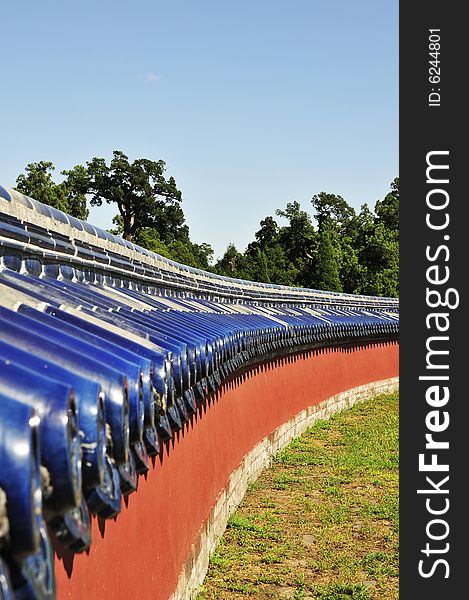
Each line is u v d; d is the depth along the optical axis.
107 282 9.58
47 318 4.44
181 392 6.36
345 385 29.78
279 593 11.22
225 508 13.83
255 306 22.64
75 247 8.00
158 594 7.40
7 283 5.29
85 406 3.00
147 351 4.86
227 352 10.48
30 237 6.37
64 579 4.18
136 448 5.04
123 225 67.50
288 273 73.69
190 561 9.80
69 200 50.19
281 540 13.54
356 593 11.24
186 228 71.25
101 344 4.40
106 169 65.75
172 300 13.12
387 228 75.62
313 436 23.70
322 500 16.33
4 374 2.72
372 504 16.03
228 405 14.32
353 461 20.11
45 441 2.58
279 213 76.62
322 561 12.62
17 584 2.50
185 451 9.38
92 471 3.03
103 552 5.10
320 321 25.31
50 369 3.09
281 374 21.47
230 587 11.20
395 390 35.53
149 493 6.91
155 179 67.56
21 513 2.18
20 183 41.91
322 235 68.12
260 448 18.42
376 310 37.22
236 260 85.19
